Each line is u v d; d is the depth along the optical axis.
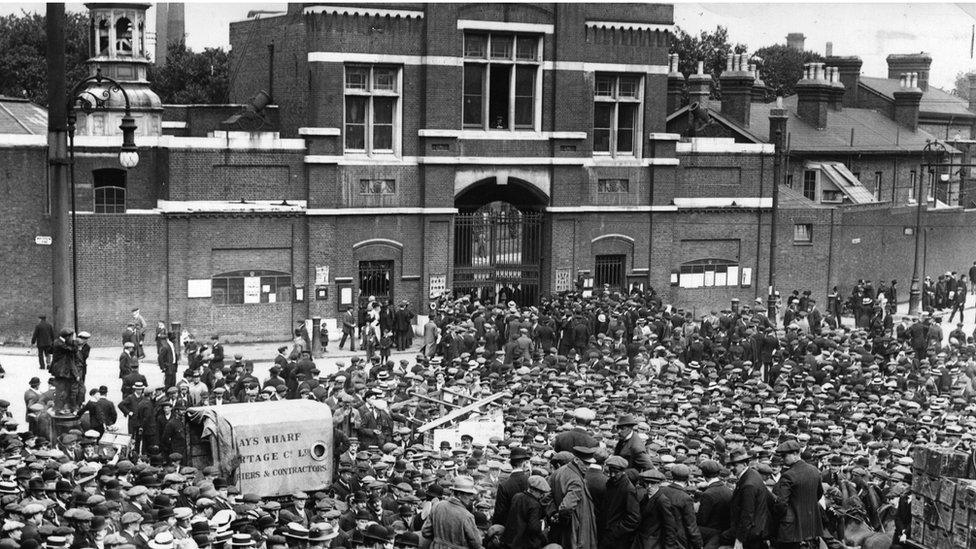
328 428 21.77
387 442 24.53
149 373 39.25
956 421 27.80
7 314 43.62
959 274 67.12
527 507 15.35
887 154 68.50
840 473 20.53
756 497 15.80
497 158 50.09
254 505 17.97
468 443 24.05
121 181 44.75
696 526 15.25
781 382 32.88
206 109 52.66
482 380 33.22
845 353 38.88
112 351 43.03
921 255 64.00
